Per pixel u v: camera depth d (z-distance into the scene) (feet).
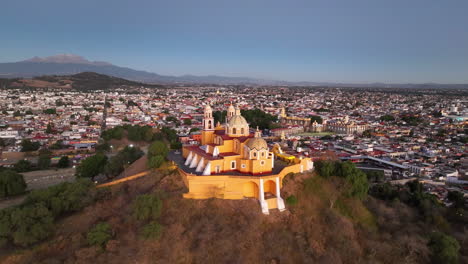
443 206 377.50
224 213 273.54
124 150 465.06
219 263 235.61
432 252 276.00
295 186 320.29
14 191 361.10
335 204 322.34
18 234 224.33
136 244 233.14
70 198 275.59
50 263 214.48
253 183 300.81
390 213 329.52
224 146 335.88
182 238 244.83
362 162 618.44
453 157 637.30
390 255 277.64
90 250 221.25
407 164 574.15
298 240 269.44
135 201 259.80
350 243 278.05
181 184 309.01
